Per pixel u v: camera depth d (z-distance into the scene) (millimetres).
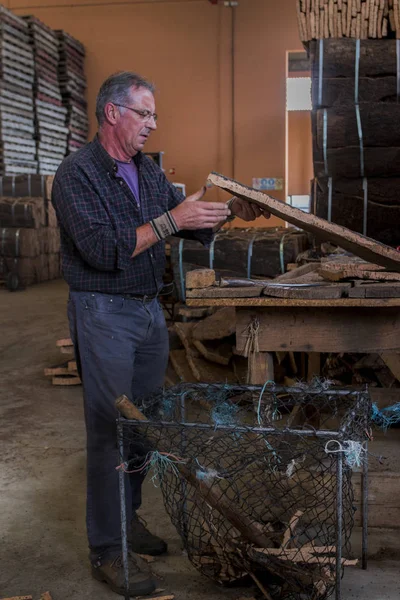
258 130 15438
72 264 2475
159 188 2617
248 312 2752
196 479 2322
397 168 4820
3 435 4266
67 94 15078
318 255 5039
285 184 15469
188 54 15500
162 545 2750
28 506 3254
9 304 9555
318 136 4883
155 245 2553
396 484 2795
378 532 2836
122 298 2488
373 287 2504
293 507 2691
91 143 2502
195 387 2703
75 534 2979
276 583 2428
